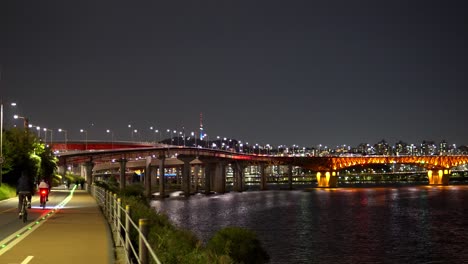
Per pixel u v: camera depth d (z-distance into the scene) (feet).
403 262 201.67
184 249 72.33
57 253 71.26
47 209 154.92
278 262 191.62
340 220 356.59
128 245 57.98
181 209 440.45
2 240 84.38
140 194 238.07
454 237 273.54
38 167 289.74
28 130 307.78
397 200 606.14
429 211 444.96
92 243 80.84
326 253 215.10
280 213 407.03
